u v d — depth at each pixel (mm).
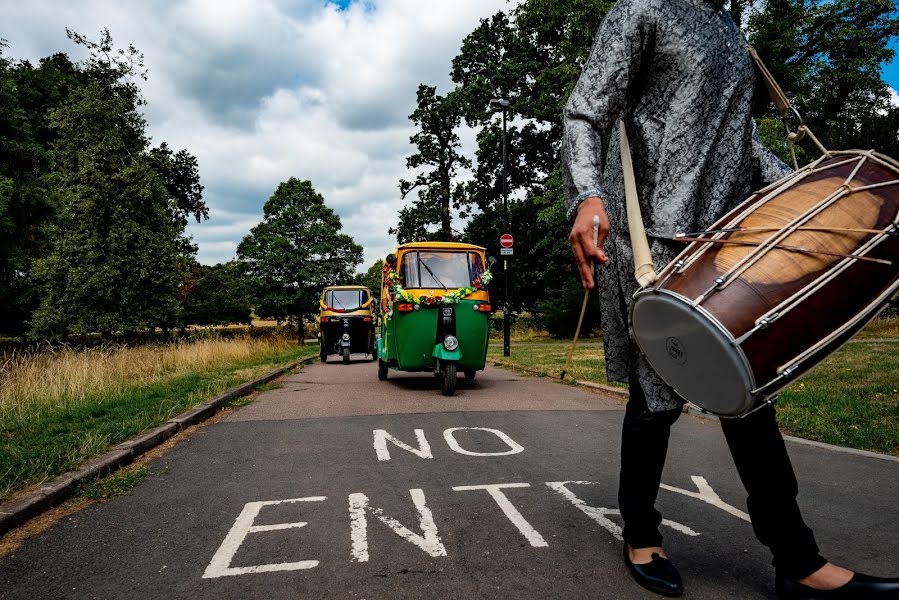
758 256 1947
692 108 2219
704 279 1972
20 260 24469
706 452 5199
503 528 3320
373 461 5078
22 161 24453
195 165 40469
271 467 4922
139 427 6031
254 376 11914
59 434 5789
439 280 10281
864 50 24062
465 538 3174
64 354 12953
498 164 38469
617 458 5090
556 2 23672
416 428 6613
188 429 6691
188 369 13367
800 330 1881
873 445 5184
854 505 3658
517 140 37531
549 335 32750
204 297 48531
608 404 8414
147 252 20844
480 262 10586
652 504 2512
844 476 4324
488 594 2496
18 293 25938
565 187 2254
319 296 21406
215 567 2863
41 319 20109
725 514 3521
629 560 2555
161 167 26406
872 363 10664
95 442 5195
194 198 41062
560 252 32406
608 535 3176
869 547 2969
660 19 2209
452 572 2734
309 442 5926
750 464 2275
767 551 2918
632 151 2381
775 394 1942
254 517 3615
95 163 21062
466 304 9891
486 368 14727
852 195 2010
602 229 2047
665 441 2457
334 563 2877
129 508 3865
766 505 2256
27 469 4332
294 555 2992
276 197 49875
